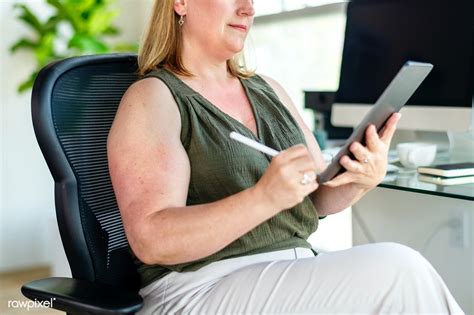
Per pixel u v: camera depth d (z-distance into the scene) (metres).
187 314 1.44
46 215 3.73
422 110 2.03
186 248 1.30
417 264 1.30
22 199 3.68
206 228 1.29
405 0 2.08
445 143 2.18
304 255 1.54
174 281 1.47
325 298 1.33
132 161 1.39
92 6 3.52
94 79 1.58
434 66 2.00
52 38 3.49
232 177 1.50
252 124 1.63
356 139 1.34
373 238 2.32
